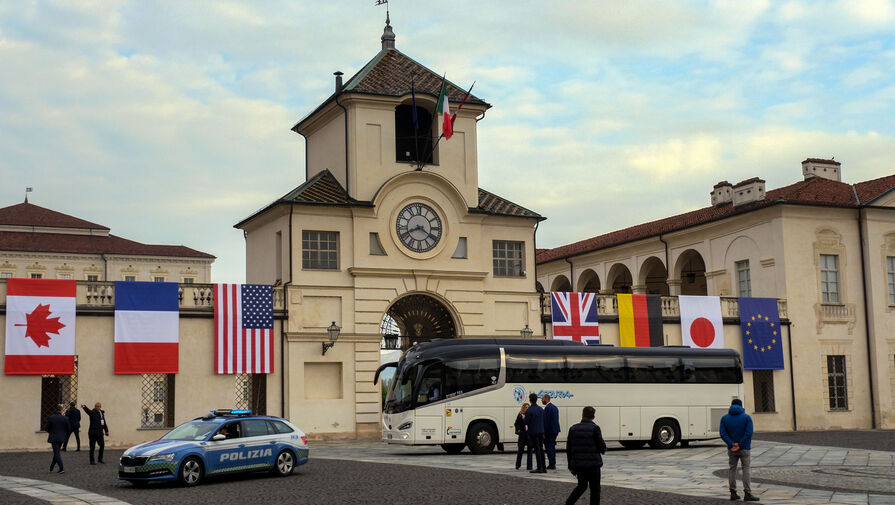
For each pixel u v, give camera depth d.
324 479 23.95
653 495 20.30
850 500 19.52
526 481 23.17
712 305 46.75
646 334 45.53
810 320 48.00
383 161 42.47
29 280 35.56
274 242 41.84
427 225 42.66
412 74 45.09
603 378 34.69
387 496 20.27
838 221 49.19
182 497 20.67
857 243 49.53
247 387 39.16
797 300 47.78
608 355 35.03
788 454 31.66
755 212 49.03
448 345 33.75
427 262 42.31
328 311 40.41
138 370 36.56
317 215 40.88
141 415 36.81
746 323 46.75
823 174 55.16
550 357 34.25
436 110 43.69
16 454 33.56
